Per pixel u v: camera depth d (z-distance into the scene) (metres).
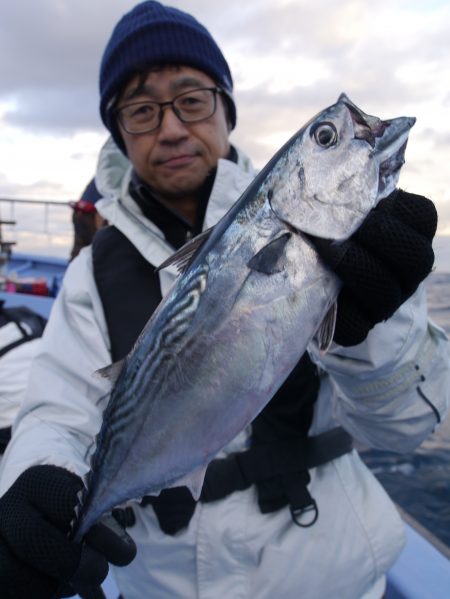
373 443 0.53
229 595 0.49
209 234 0.41
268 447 0.51
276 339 0.37
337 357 0.43
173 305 0.40
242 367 0.37
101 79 0.64
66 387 0.54
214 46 0.61
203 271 0.39
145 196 0.60
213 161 0.59
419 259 0.34
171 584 0.50
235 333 0.37
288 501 0.50
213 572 0.49
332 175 0.37
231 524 0.49
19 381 0.77
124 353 0.54
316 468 0.53
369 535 0.52
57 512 0.39
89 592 0.39
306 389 0.52
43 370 0.55
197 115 0.57
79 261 0.63
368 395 0.45
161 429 0.39
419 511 0.82
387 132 0.38
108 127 0.66
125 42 0.57
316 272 0.37
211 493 0.50
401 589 0.64
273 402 0.52
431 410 0.47
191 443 0.39
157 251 0.56
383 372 0.43
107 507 0.40
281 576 0.48
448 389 0.48
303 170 0.38
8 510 0.40
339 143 0.37
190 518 0.50
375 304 0.35
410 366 0.45
